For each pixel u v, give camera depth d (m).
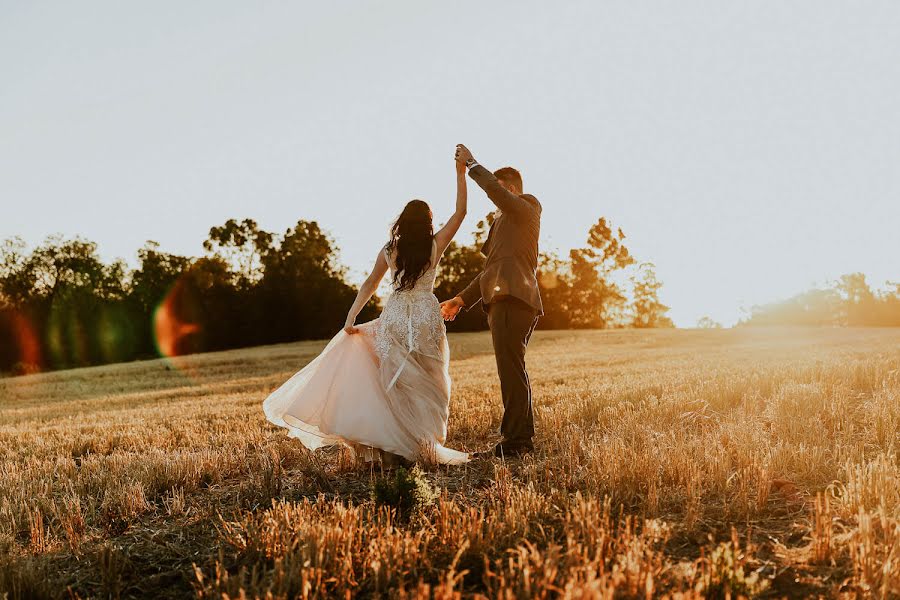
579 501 3.48
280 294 68.12
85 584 3.17
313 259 70.19
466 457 5.08
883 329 43.50
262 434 7.13
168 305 68.50
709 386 8.04
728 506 3.61
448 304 5.90
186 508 4.38
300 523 3.38
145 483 4.93
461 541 3.13
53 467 5.90
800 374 9.23
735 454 4.58
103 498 4.68
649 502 3.57
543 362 21.45
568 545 2.83
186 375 27.22
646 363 17.95
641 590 2.53
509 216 5.32
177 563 3.36
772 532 3.30
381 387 5.07
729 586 2.49
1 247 69.69
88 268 71.50
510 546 3.15
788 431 5.22
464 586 2.85
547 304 81.38
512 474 4.58
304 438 5.30
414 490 3.78
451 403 8.32
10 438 8.68
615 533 3.26
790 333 40.81
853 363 10.39
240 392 16.39
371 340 5.29
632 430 5.48
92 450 7.32
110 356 68.00
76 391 22.61
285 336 68.06
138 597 3.02
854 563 2.74
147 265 70.19
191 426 8.52
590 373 14.43
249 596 2.69
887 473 3.56
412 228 5.13
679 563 2.91
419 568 3.01
